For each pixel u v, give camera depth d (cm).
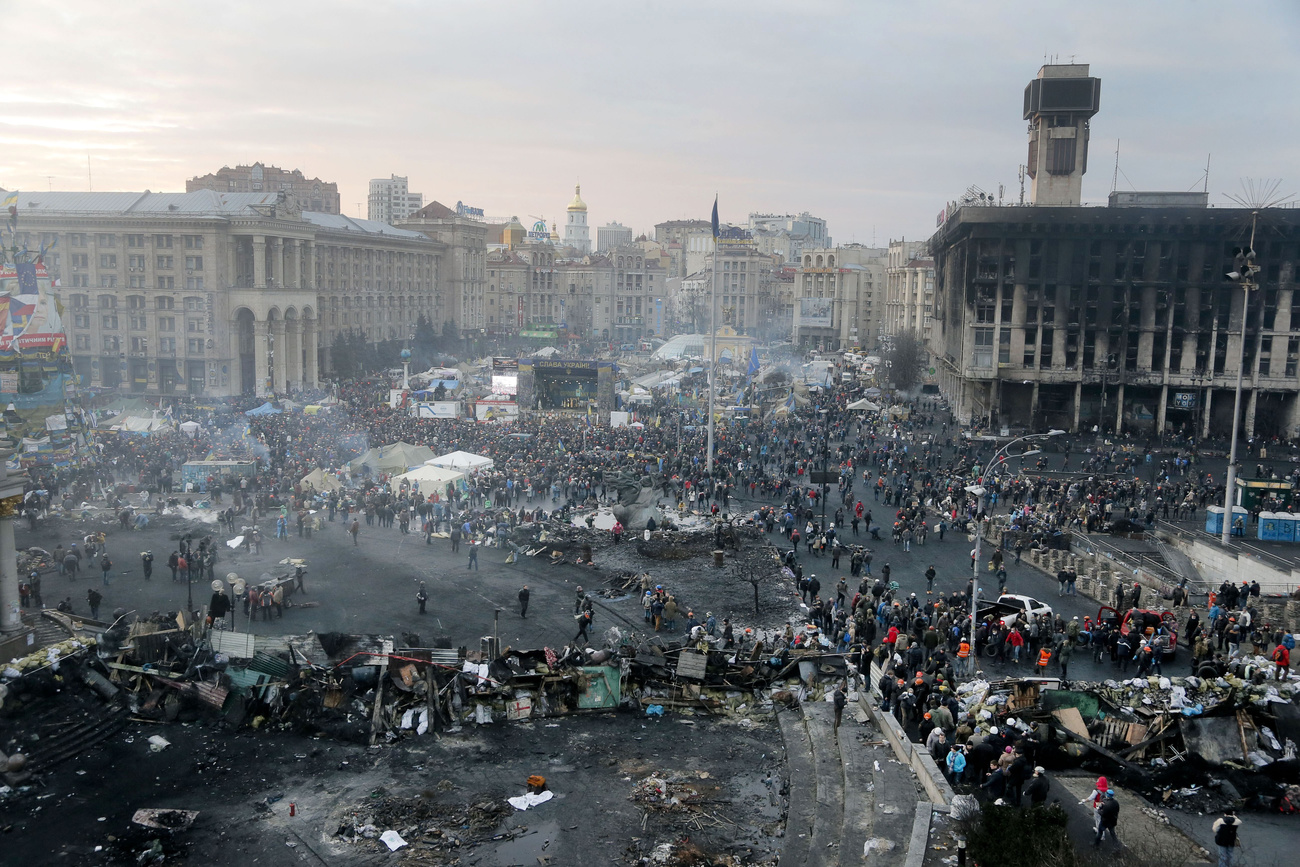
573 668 3616
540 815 2744
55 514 6375
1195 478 8300
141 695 3444
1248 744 3034
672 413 11219
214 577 5094
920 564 5750
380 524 6444
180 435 8688
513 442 8550
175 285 12975
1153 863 2356
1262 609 4750
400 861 2486
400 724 3322
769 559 5728
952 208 13088
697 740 3328
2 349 7106
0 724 3116
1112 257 10888
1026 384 11444
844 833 2600
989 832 2306
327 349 16175
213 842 2573
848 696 3609
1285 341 10544
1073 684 3462
